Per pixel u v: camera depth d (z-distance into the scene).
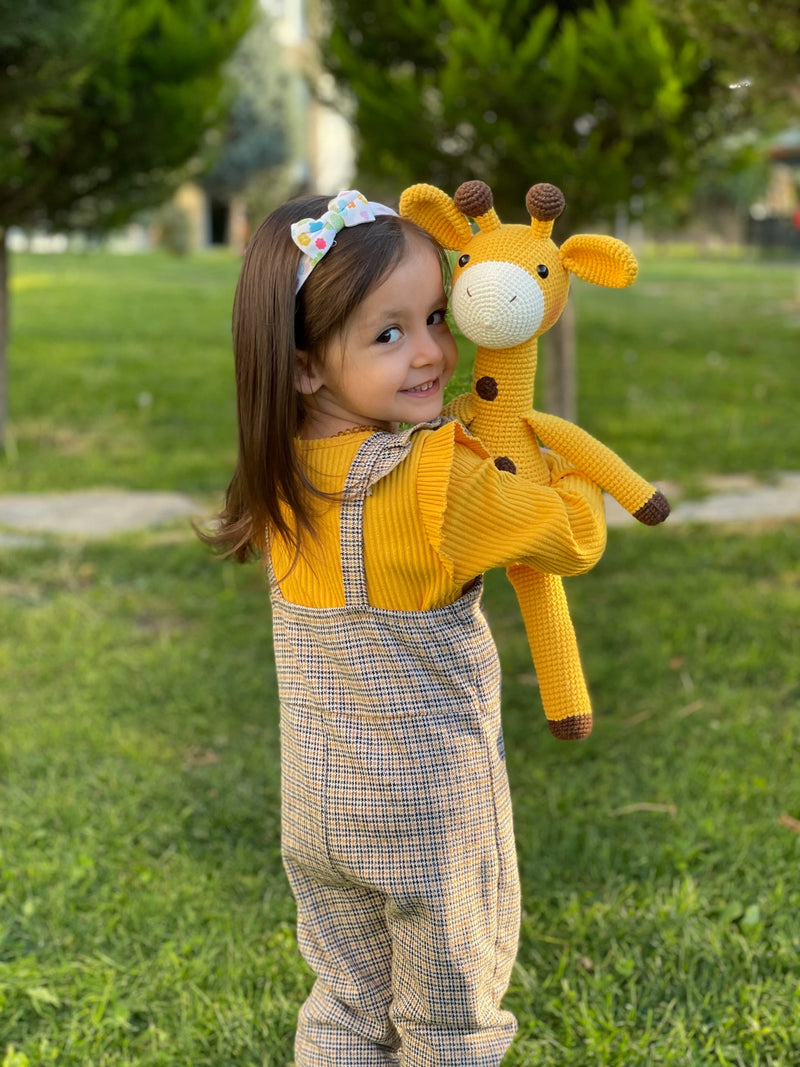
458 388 1.78
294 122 29.81
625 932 2.54
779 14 4.55
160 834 3.04
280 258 1.55
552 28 6.01
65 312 14.77
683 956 2.43
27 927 2.62
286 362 1.55
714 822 2.94
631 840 2.91
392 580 1.55
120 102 6.46
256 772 3.38
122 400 9.40
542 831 2.95
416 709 1.59
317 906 1.82
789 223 30.08
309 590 1.63
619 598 4.70
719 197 32.09
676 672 3.97
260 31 28.70
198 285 18.84
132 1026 2.33
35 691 3.93
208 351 11.94
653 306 15.77
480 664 1.63
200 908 2.71
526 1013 2.32
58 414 8.87
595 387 9.55
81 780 3.30
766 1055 2.17
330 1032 1.83
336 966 1.82
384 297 1.51
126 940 2.57
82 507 6.43
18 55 5.58
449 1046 1.71
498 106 5.84
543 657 1.77
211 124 7.35
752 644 4.07
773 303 15.98
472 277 1.57
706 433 7.86
